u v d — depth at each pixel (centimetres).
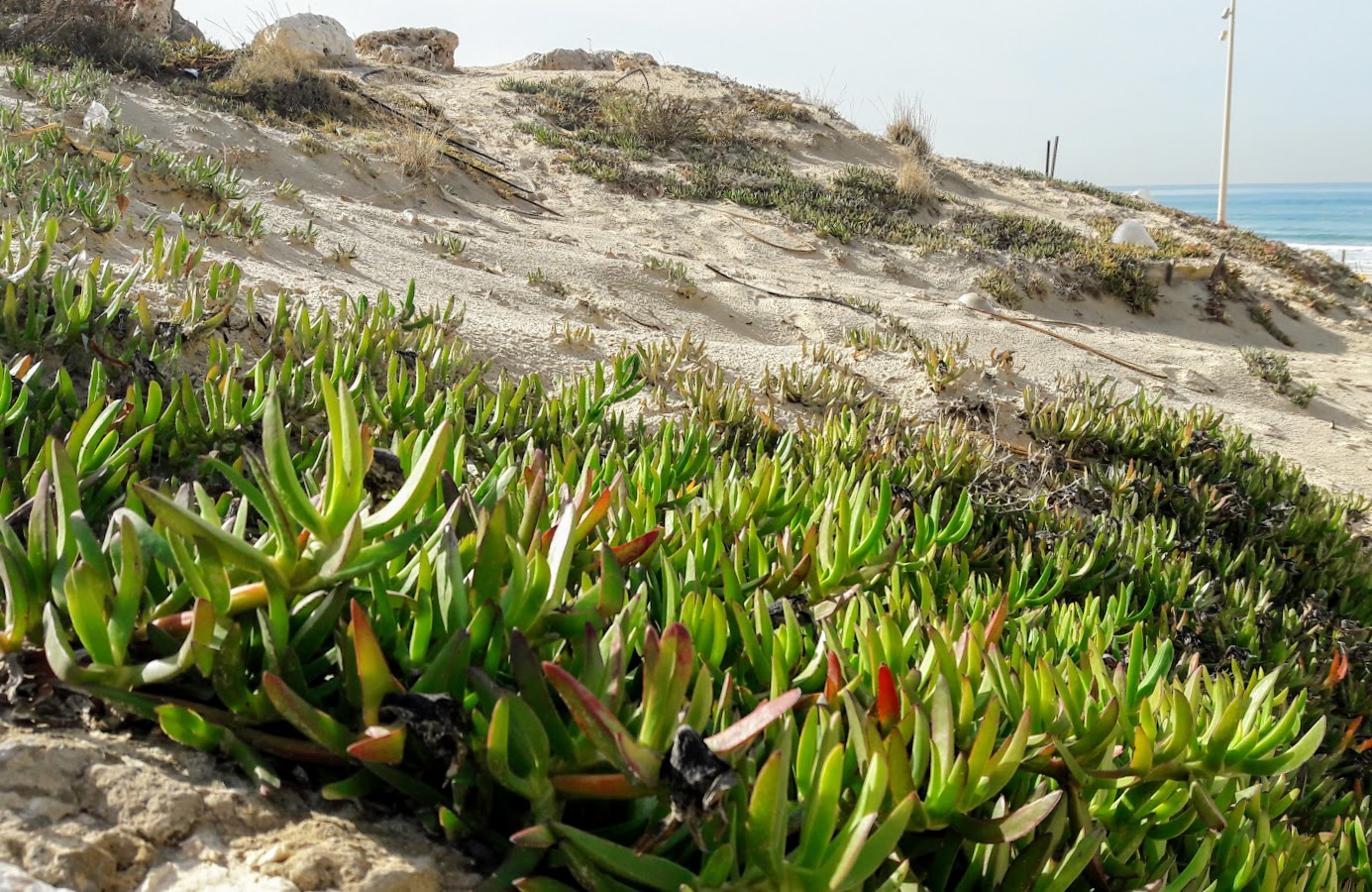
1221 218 3553
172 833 136
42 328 378
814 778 154
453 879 144
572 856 142
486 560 171
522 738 143
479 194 1516
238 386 328
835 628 216
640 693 180
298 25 2350
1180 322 1783
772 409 642
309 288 688
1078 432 694
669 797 146
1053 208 2411
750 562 252
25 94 1098
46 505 164
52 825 131
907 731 172
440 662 153
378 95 1897
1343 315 2008
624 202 1730
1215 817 183
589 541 230
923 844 169
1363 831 293
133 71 1435
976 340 1226
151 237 684
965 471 538
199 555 151
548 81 2561
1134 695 225
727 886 139
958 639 222
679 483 351
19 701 154
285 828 143
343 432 158
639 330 959
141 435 266
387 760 145
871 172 2170
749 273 1412
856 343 898
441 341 536
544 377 641
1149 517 540
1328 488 878
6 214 618
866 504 273
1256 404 1195
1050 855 171
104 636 148
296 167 1277
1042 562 458
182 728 148
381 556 161
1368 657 475
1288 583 565
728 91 2662
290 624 162
